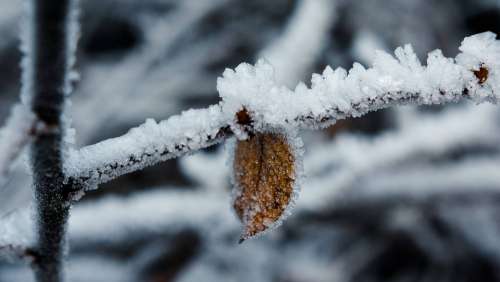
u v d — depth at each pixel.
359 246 0.71
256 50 0.85
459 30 0.92
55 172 0.22
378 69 0.22
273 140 0.23
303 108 0.22
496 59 0.22
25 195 0.59
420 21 0.86
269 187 0.23
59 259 0.24
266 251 0.67
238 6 0.86
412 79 0.22
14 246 0.24
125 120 0.77
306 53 0.57
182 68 0.81
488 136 0.65
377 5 0.84
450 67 0.22
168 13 0.85
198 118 0.22
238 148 0.23
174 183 0.75
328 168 0.60
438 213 0.71
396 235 0.72
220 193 0.50
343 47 0.81
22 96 0.20
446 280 0.73
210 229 0.54
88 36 0.83
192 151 0.23
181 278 0.61
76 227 0.46
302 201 0.53
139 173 0.75
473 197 0.66
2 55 0.82
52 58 0.20
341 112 0.22
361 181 0.63
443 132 0.57
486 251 0.73
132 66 0.76
